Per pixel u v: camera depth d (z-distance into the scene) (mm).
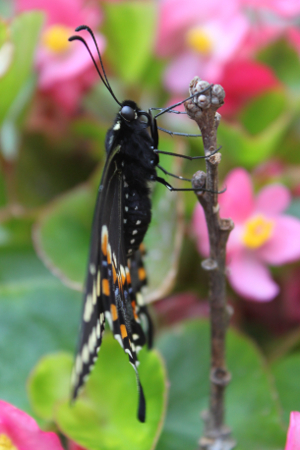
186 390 379
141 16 409
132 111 367
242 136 399
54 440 355
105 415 372
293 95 417
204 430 362
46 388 375
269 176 405
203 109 344
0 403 355
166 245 388
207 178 347
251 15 424
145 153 368
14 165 409
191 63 420
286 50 420
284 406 378
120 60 416
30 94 403
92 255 353
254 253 399
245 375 378
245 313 403
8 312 385
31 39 394
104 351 374
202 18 420
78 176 414
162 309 395
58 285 388
